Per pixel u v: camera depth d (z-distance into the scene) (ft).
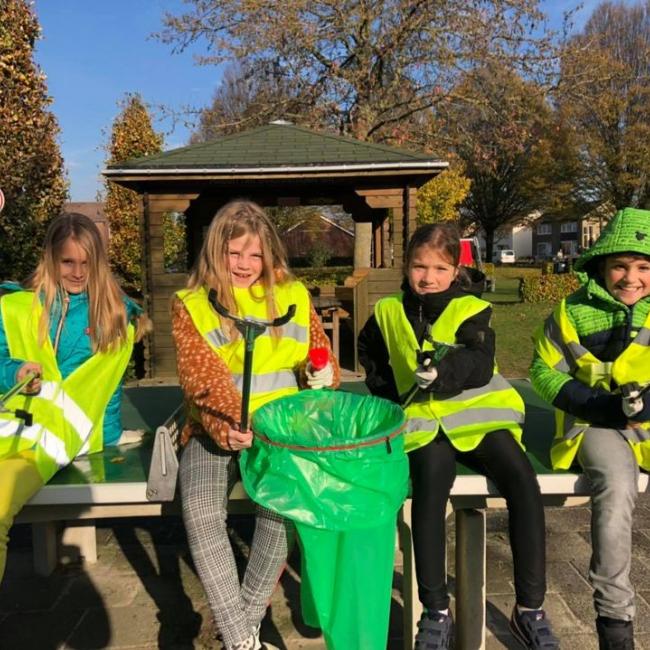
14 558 10.50
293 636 8.20
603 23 86.12
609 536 6.54
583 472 7.27
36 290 7.77
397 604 8.96
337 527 5.64
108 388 8.26
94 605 9.03
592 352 7.61
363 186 24.02
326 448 5.63
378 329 8.20
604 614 6.50
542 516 6.59
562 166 91.15
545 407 10.77
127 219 47.26
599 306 7.62
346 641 5.87
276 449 5.80
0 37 25.30
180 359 6.99
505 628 8.37
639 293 7.48
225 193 28.66
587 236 185.47
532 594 6.40
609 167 87.76
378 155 23.18
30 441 7.25
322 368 6.95
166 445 6.98
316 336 7.74
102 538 11.23
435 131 50.90
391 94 49.39
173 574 9.88
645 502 12.60
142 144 48.24
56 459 7.37
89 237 7.80
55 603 9.11
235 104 72.49
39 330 7.63
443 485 6.73
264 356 7.16
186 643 8.11
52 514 7.36
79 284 7.93
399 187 23.94
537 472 7.32
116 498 7.07
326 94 49.75
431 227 7.80
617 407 6.91
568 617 8.61
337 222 86.58
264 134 25.99
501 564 10.16
